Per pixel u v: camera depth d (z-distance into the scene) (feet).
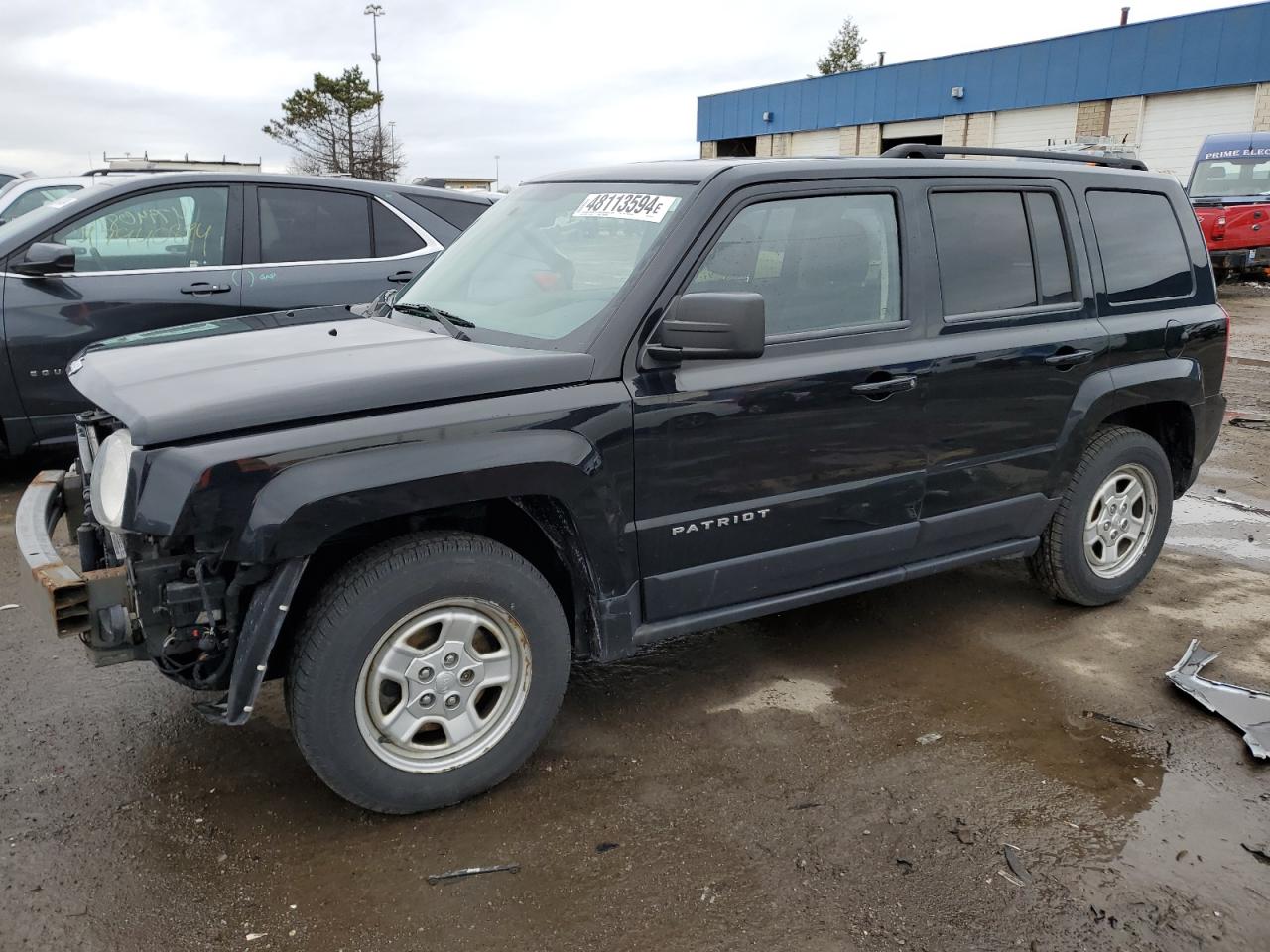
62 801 9.75
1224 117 83.61
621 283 10.38
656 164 11.98
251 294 20.51
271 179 20.99
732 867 8.95
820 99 116.47
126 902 8.36
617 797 10.02
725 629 14.21
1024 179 13.16
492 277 11.96
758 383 10.66
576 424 9.63
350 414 8.76
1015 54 96.78
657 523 10.35
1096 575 14.64
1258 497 21.04
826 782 10.32
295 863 8.94
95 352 11.11
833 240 11.50
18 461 22.61
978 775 10.47
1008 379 12.67
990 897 8.60
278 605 8.54
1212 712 11.81
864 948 7.99
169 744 10.86
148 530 8.13
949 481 12.50
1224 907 8.54
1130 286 14.29
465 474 8.98
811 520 11.45
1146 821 9.74
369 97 130.31
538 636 9.85
